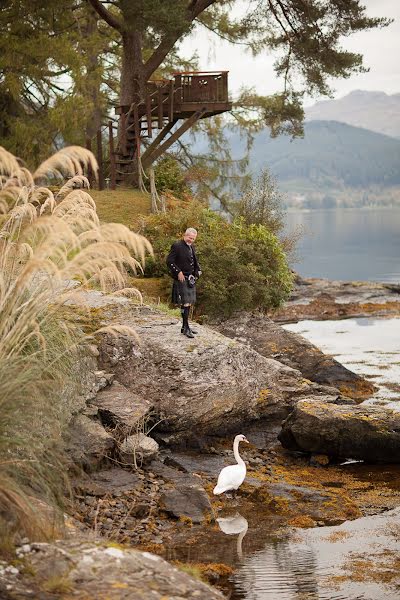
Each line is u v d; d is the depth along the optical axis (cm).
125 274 1783
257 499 1162
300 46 3288
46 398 811
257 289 2114
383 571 904
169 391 1389
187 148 3691
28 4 2712
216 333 1562
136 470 1169
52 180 2697
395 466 1395
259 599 822
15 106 3023
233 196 3544
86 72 3003
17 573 611
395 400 1827
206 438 1432
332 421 1395
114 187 2859
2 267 806
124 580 608
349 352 2536
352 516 1117
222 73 2927
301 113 3522
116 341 1417
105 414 1242
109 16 2839
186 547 968
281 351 1980
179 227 2212
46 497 742
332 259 7938
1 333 780
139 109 2964
